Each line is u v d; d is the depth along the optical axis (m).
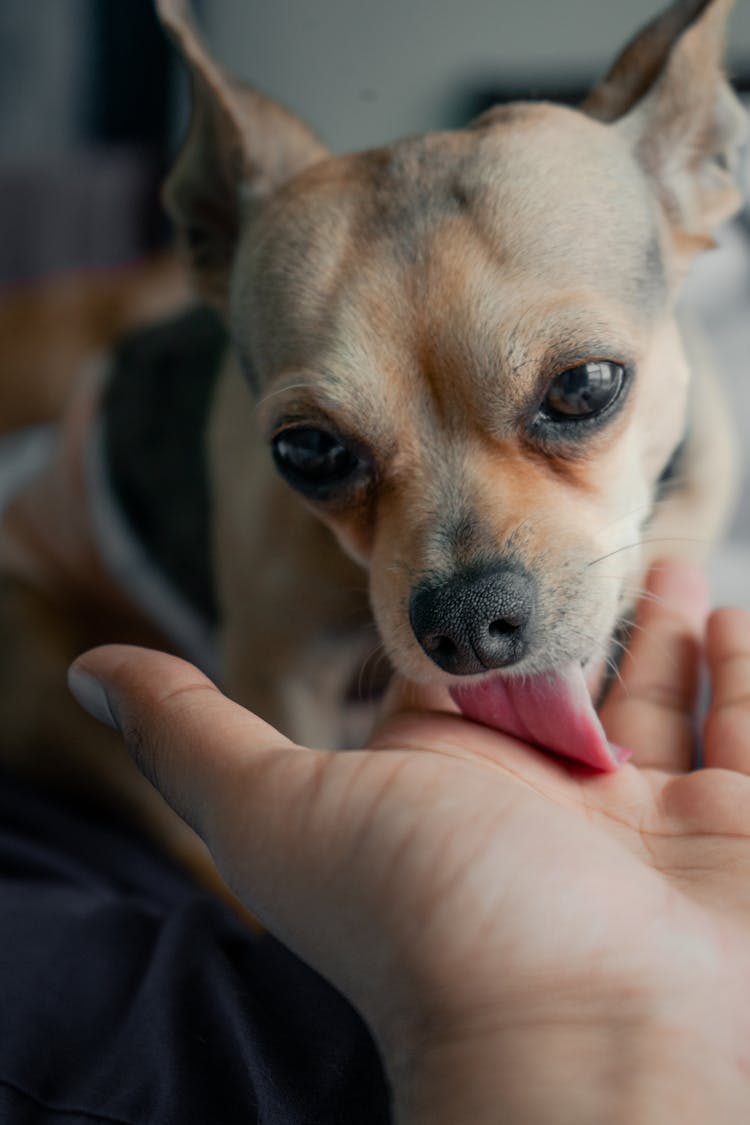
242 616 0.28
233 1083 0.16
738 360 0.33
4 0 0.62
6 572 0.38
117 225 0.57
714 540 0.28
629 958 0.15
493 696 0.20
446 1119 0.14
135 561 0.35
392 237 0.22
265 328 0.23
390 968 0.15
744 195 0.28
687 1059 0.14
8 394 0.53
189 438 0.33
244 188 0.25
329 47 0.50
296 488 0.23
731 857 0.17
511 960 0.15
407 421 0.21
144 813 0.31
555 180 0.22
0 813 0.29
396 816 0.15
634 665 0.22
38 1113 0.16
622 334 0.21
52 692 0.33
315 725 0.29
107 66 0.63
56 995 0.18
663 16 0.25
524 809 0.15
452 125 0.48
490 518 0.20
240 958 0.19
